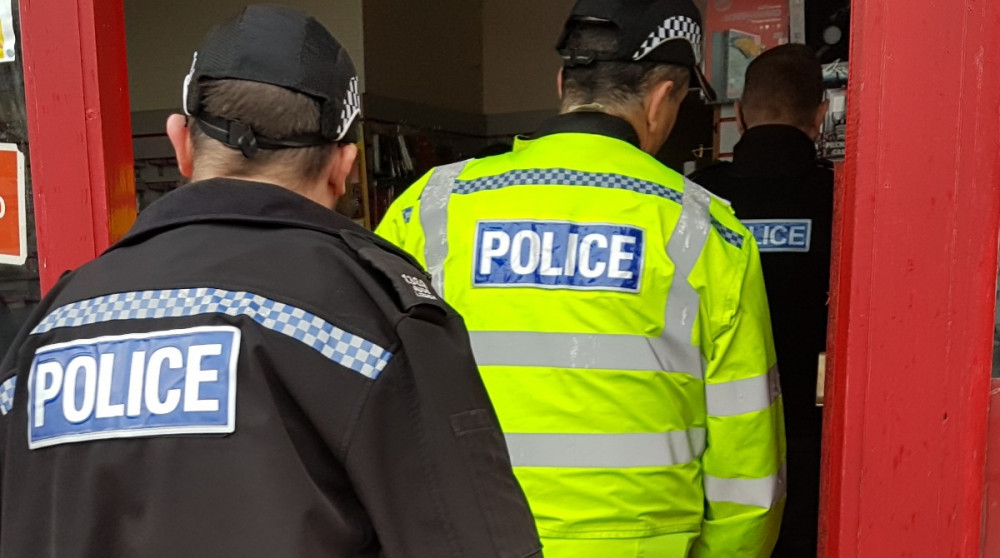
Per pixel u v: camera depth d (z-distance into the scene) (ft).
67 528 2.51
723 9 8.18
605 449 3.95
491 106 15.39
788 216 5.80
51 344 2.69
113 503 2.51
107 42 5.15
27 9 5.13
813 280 5.75
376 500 2.48
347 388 2.51
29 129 5.25
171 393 2.50
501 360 4.08
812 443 5.84
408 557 2.51
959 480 3.76
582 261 3.98
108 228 5.19
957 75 3.58
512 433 4.06
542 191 4.13
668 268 3.90
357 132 3.10
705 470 4.21
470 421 2.68
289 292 2.58
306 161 2.87
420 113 13.30
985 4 3.52
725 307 3.92
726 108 8.33
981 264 3.65
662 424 3.97
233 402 2.47
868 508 3.85
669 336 3.92
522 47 14.93
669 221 3.97
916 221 3.67
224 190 2.77
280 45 2.78
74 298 2.75
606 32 4.19
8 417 2.78
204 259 2.66
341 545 2.52
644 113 4.34
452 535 2.55
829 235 5.74
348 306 2.62
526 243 4.09
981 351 3.69
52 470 2.60
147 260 2.72
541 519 4.03
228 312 2.53
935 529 3.79
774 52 6.10
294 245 2.70
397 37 12.59
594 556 3.98
